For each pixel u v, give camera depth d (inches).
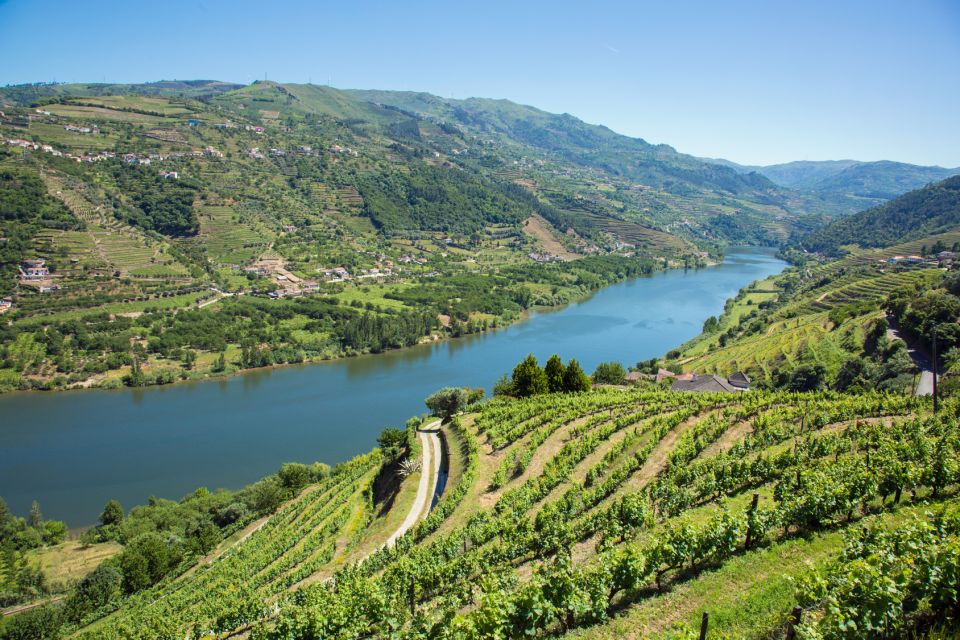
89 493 3309.5
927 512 839.1
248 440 3971.5
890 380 3164.4
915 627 631.8
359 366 5679.1
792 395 2516.0
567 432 2490.2
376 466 3085.6
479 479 2165.4
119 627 1825.8
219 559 2496.3
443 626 908.6
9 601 2303.2
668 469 1809.8
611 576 900.0
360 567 1641.2
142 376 5027.1
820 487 1098.1
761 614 717.9
